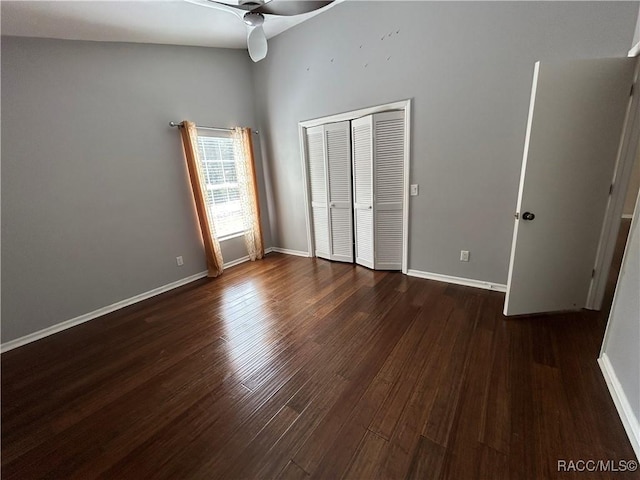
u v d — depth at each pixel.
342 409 1.51
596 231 2.12
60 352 2.18
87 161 2.57
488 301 2.56
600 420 1.36
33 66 2.22
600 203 2.06
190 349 2.13
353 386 1.67
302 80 3.45
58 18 2.04
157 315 2.70
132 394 1.71
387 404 1.52
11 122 2.16
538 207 2.04
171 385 1.77
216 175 3.64
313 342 2.12
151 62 2.92
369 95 2.99
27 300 2.33
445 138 2.68
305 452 1.30
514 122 2.35
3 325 2.23
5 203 2.18
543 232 2.09
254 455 1.30
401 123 2.89
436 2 2.44
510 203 2.52
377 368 1.80
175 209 3.29
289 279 3.39
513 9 2.17
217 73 3.50
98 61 2.56
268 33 3.44
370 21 2.80
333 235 3.83
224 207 3.79
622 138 1.93
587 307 2.33
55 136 2.38
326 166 3.57
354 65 3.01
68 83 2.41
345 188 3.52
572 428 1.33
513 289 2.21
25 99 2.21
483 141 2.51
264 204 4.37
